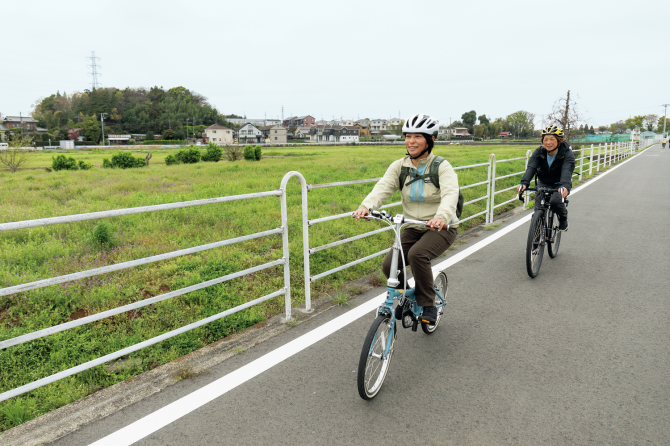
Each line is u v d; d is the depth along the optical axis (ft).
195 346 11.64
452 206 9.04
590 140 185.68
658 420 8.25
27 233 21.86
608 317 13.15
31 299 13.42
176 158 97.09
